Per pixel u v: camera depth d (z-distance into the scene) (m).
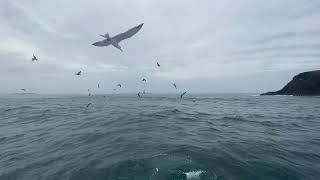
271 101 73.94
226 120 27.80
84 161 13.33
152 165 12.33
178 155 13.61
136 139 16.86
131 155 13.69
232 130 21.48
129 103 62.09
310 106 53.16
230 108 47.56
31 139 19.20
